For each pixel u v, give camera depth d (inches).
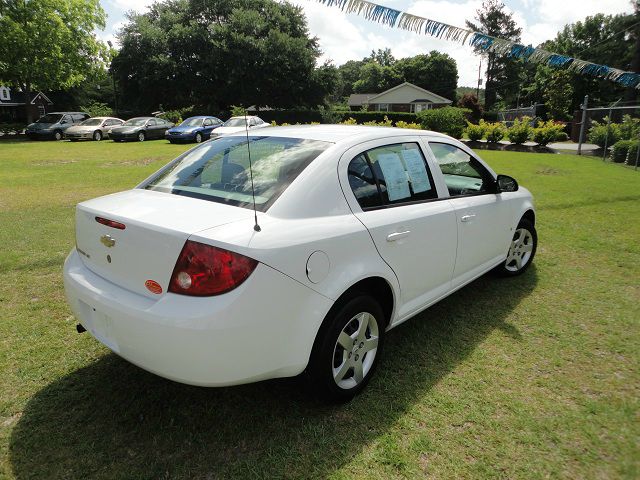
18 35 1102.4
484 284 177.3
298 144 111.8
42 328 137.6
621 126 727.7
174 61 1723.7
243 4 1860.2
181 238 82.7
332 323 96.8
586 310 154.4
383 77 3666.3
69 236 233.6
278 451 90.4
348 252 98.6
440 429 97.1
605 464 87.9
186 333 79.7
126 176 446.6
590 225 265.3
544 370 119.0
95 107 1743.4
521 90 2399.1
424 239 120.4
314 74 1834.4
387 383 112.8
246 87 1769.2
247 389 110.1
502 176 160.9
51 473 84.4
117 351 91.4
